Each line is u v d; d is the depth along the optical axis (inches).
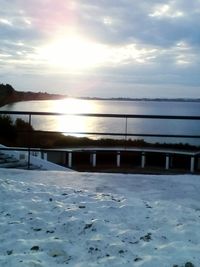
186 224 132.6
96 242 118.2
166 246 114.5
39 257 107.6
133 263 104.0
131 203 158.7
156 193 190.1
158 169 679.7
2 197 164.4
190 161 719.7
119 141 948.6
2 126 664.4
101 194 176.6
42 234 126.4
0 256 108.1
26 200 160.2
